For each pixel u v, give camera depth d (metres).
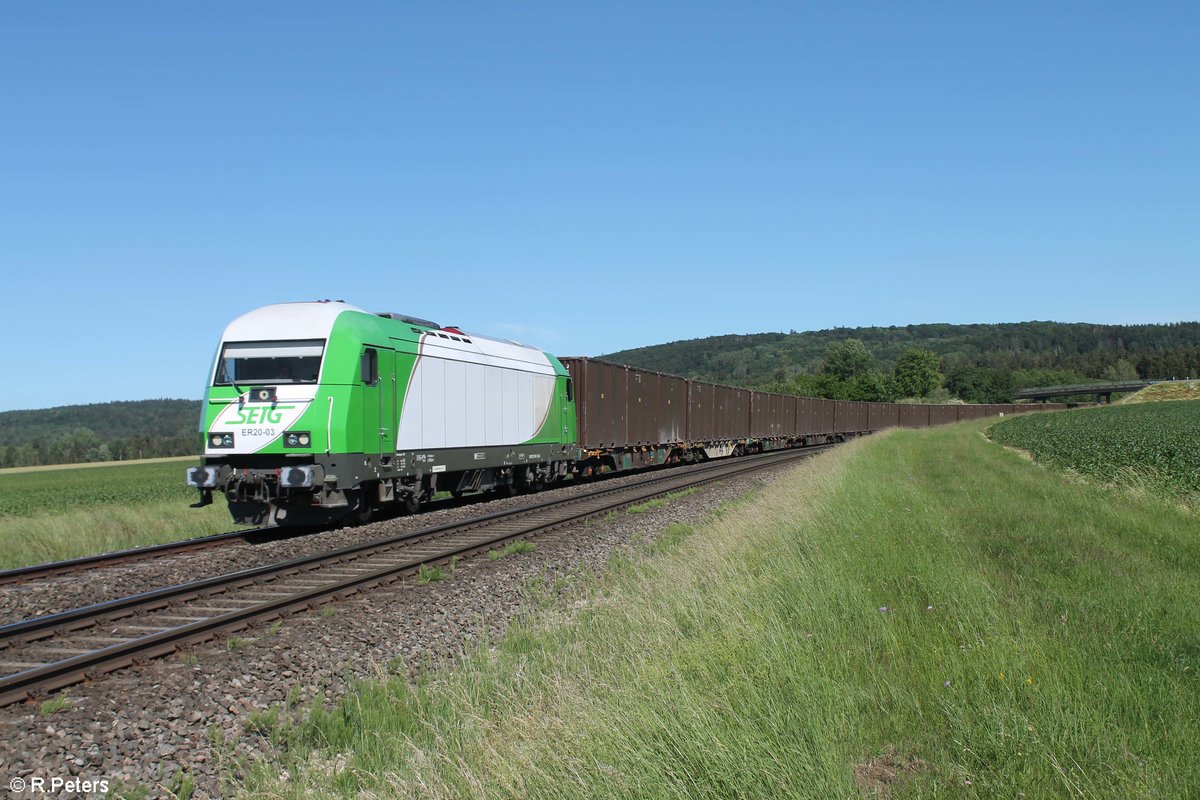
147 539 17.25
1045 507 15.21
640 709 4.89
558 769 4.44
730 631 6.51
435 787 4.57
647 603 8.23
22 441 177.00
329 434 15.21
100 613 9.22
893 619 7.03
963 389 160.25
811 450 51.88
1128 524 12.76
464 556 13.22
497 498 23.48
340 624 8.95
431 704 6.39
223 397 15.65
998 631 6.39
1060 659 5.81
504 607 10.25
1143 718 4.86
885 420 77.25
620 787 4.16
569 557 13.39
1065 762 4.36
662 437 34.69
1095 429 49.72
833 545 10.15
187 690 6.71
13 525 16.81
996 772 4.33
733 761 4.24
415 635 8.82
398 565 11.86
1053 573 9.32
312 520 15.91
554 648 7.81
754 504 16.44
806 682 5.33
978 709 5.04
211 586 10.55
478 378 20.64
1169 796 3.95
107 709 6.27
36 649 8.09
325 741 5.99
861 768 4.52
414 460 17.73
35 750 5.54
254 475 15.20
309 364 15.48
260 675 7.21
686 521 17.56
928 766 4.50
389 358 16.88
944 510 14.62
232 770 5.54
